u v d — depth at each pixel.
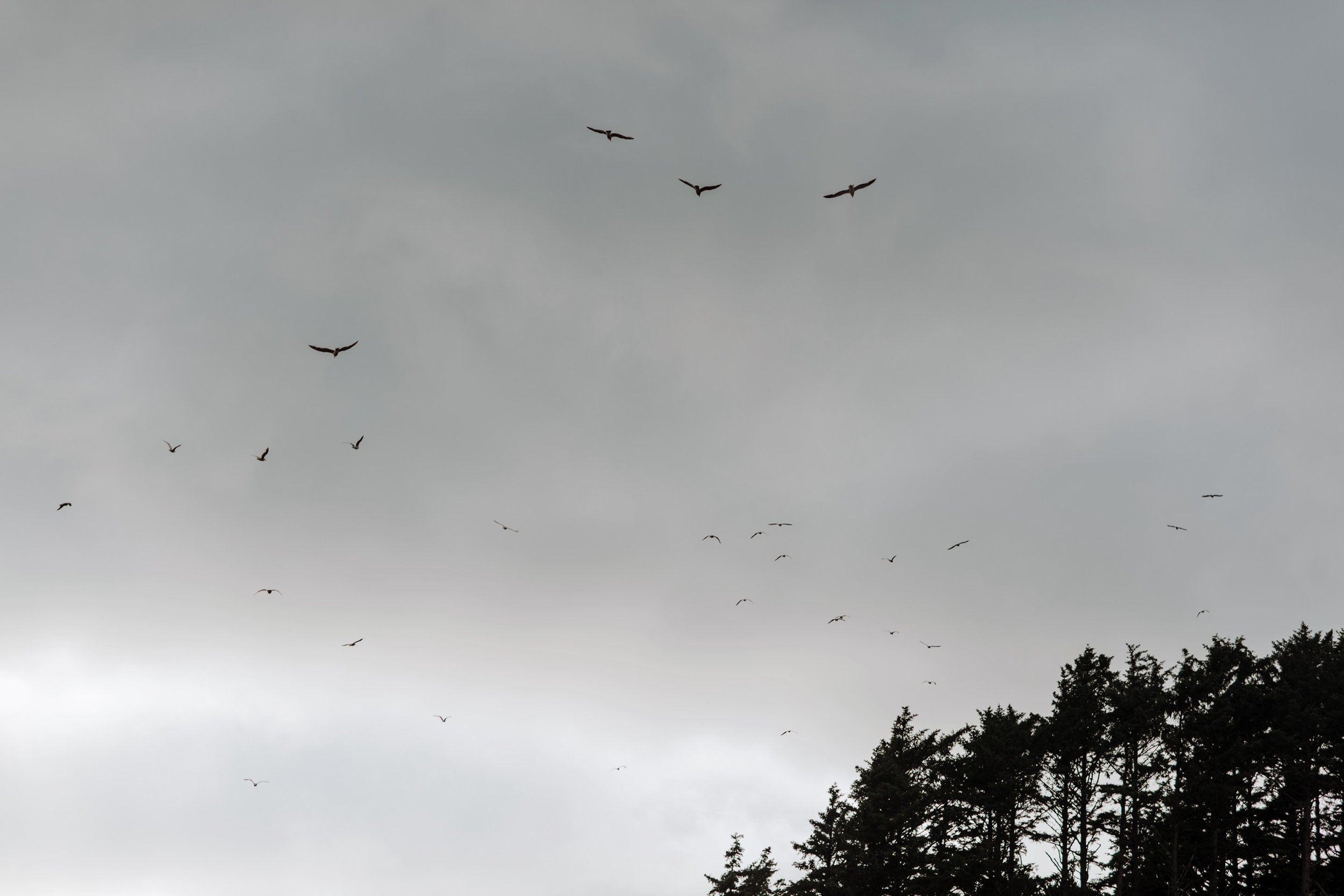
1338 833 53.56
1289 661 54.34
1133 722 54.31
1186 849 53.31
